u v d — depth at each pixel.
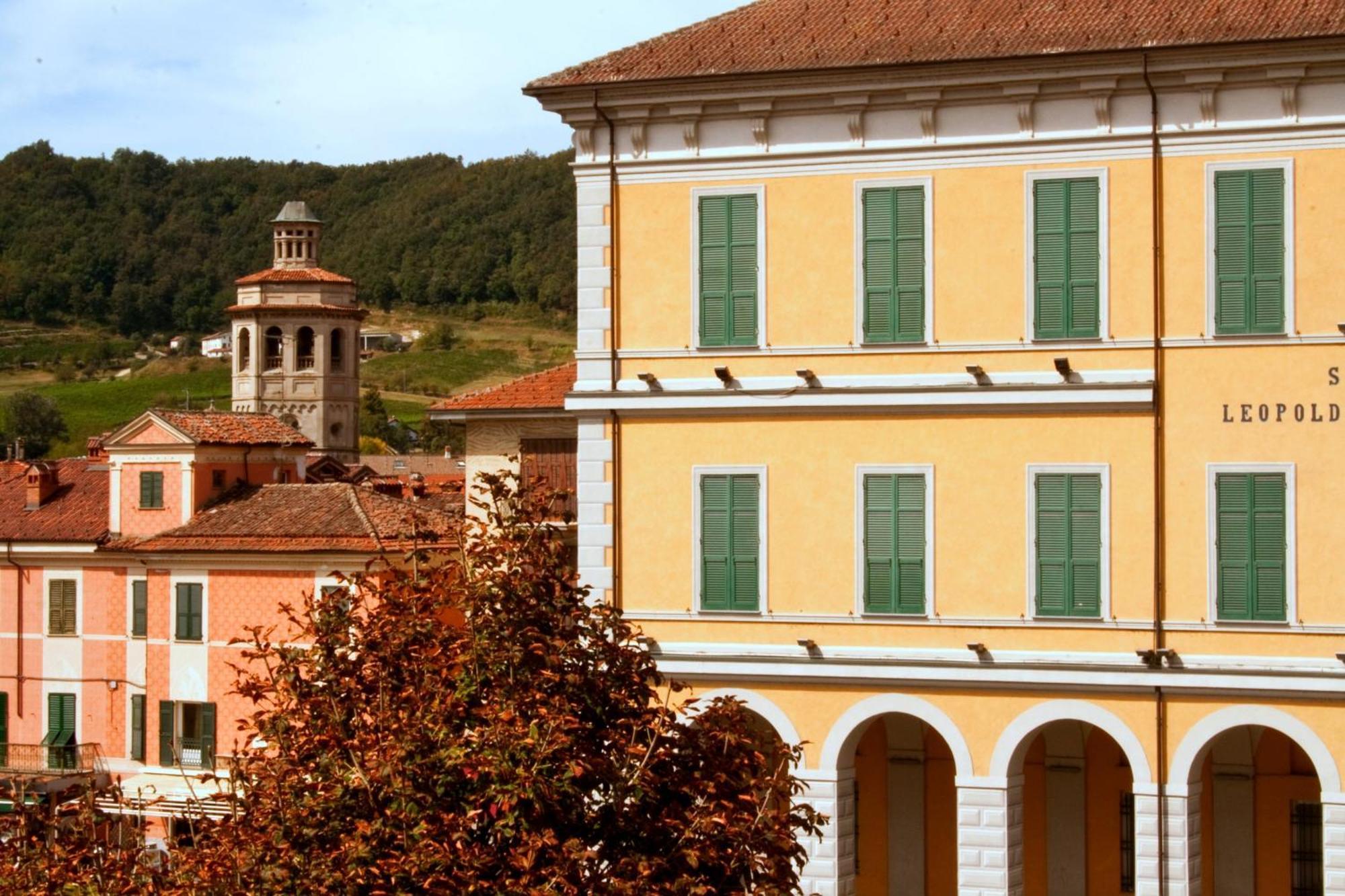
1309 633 41.22
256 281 192.12
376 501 75.62
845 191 44.03
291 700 28.66
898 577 43.56
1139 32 41.91
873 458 43.81
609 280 45.44
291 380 190.62
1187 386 42.03
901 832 47.25
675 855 27.19
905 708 43.34
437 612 29.27
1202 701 41.66
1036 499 42.81
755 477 44.53
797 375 44.09
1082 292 42.59
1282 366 41.56
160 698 76.00
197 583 75.12
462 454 187.38
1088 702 42.28
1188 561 41.97
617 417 45.34
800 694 44.00
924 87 43.03
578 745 27.55
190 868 27.27
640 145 45.31
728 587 44.59
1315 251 41.38
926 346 43.41
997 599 43.00
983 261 43.16
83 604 78.94
